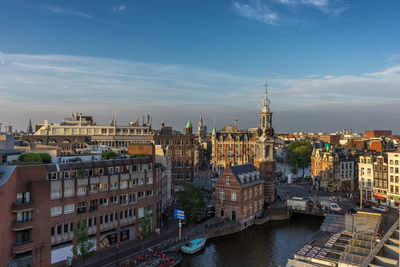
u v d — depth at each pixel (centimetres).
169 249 6381
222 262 6303
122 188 6362
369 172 10769
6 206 4744
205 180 15175
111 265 5403
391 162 9969
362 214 6103
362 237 4812
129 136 13900
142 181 6769
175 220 8312
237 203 8431
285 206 9575
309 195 11625
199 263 6228
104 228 6028
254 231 8369
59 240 5350
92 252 5256
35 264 5009
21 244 4841
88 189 5794
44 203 5150
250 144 19875
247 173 9181
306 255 4850
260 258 6525
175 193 11438
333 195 11725
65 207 5450
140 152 7231
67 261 5347
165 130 13825
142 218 6769
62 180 5409
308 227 8769
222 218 8700
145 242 6581
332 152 12862
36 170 5184
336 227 6450
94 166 6016
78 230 5159
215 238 7675
